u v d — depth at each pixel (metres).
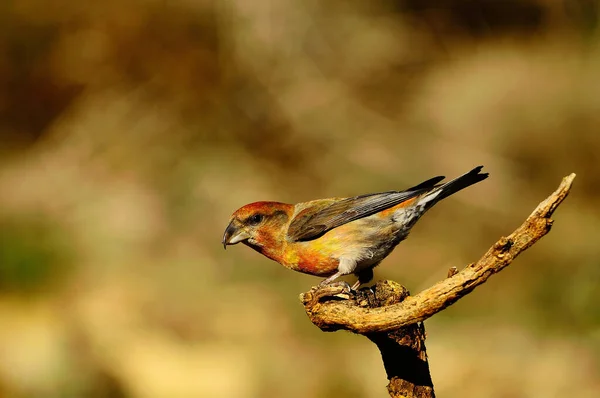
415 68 18.58
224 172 15.98
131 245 14.73
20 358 11.56
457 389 11.77
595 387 11.52
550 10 18.84
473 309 13.27
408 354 5.29
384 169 16.22
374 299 5.43
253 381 11.82
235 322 12.93
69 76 18.47
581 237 14.06
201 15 17.94
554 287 13.34
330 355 12.22
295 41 17.94
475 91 17.17
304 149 16.80
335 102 17.36
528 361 12.07
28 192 16.11
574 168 15.96
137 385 11.66
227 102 17.44
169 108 17.52
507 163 16.09
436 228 15.02
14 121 18.50
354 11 18.56
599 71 16.86
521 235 4.56
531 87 16.88
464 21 19.50
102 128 17.28
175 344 12.55
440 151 16.45
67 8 18.25
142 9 18.05
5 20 18.38
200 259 14.30
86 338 12.16
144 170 16.45
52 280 13.92
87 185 16.23
